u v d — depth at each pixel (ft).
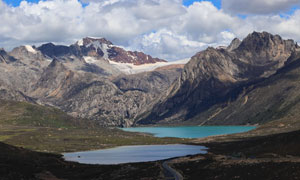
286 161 503.61
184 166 647.97
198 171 554.46
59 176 611.88
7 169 575.38
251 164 519.19
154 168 653.71
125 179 551.18
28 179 540.93
